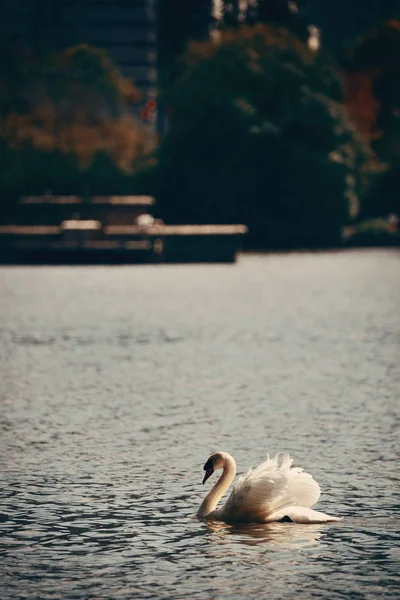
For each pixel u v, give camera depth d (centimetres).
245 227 9662
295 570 1476
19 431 2342
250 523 1669
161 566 1493
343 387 2914
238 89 9562
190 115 9506
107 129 9912
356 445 2203
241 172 9525
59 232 8406
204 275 7269
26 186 9481
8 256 8300
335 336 4075
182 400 2723
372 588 1415
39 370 3225
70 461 2067
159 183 9612
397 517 1698
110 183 9575
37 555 1539
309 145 9625
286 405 2652
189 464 2045
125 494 1836
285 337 4050
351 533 1620
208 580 1443
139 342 3897
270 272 7525
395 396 2772
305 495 1683
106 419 2475
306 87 9606
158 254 8325
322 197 9631
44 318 4744
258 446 2198
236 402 2695
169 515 1716
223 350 3675
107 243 8275
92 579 1449
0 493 1844
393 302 5475
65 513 1730
